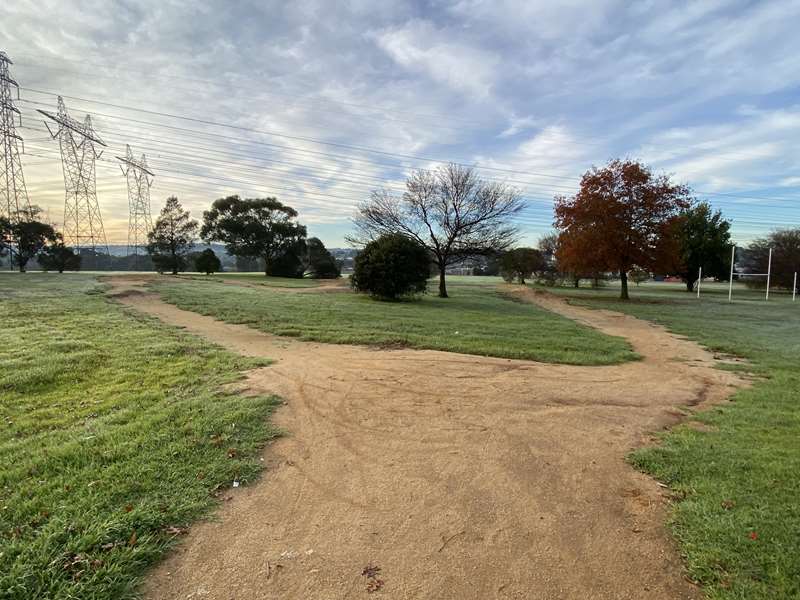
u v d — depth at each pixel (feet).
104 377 20.98
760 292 130.52
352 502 10.54
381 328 36.65
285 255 152.97
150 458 12.17
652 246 83.61
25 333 29.96
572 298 88.28
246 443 13.48
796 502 10.37
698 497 10.71
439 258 78.54
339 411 16.97
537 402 18.67
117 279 79.15
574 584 7.86
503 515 10.07
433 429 15.38
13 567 7.68
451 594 7.57
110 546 8.38
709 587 7.71
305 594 7.48
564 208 88.53
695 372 26.63
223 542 8.82
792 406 19.19
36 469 11.52
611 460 13.10
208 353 26.04
